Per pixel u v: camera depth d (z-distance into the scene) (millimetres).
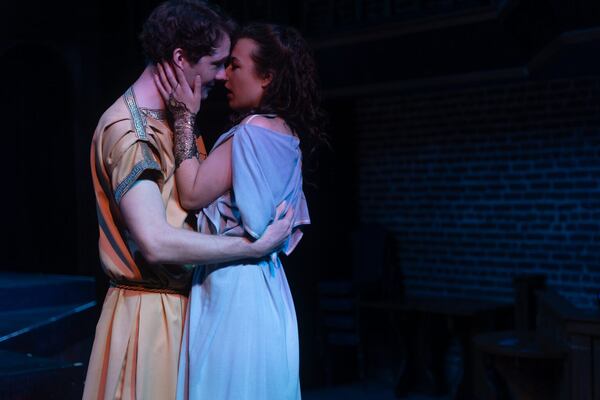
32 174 6684
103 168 1782
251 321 1778
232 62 1842
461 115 7250
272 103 1824
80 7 6566
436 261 7449
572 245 6555
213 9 1835
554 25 4676
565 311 4434
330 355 7543
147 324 1814
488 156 7074
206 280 1817
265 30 1824
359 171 8062
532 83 6762
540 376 4559
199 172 1779
